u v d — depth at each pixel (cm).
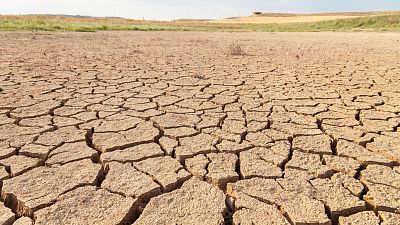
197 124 357
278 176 246
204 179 243
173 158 274
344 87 564
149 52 1075
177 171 250
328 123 369
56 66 722
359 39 1942
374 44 1552
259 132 337
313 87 562
